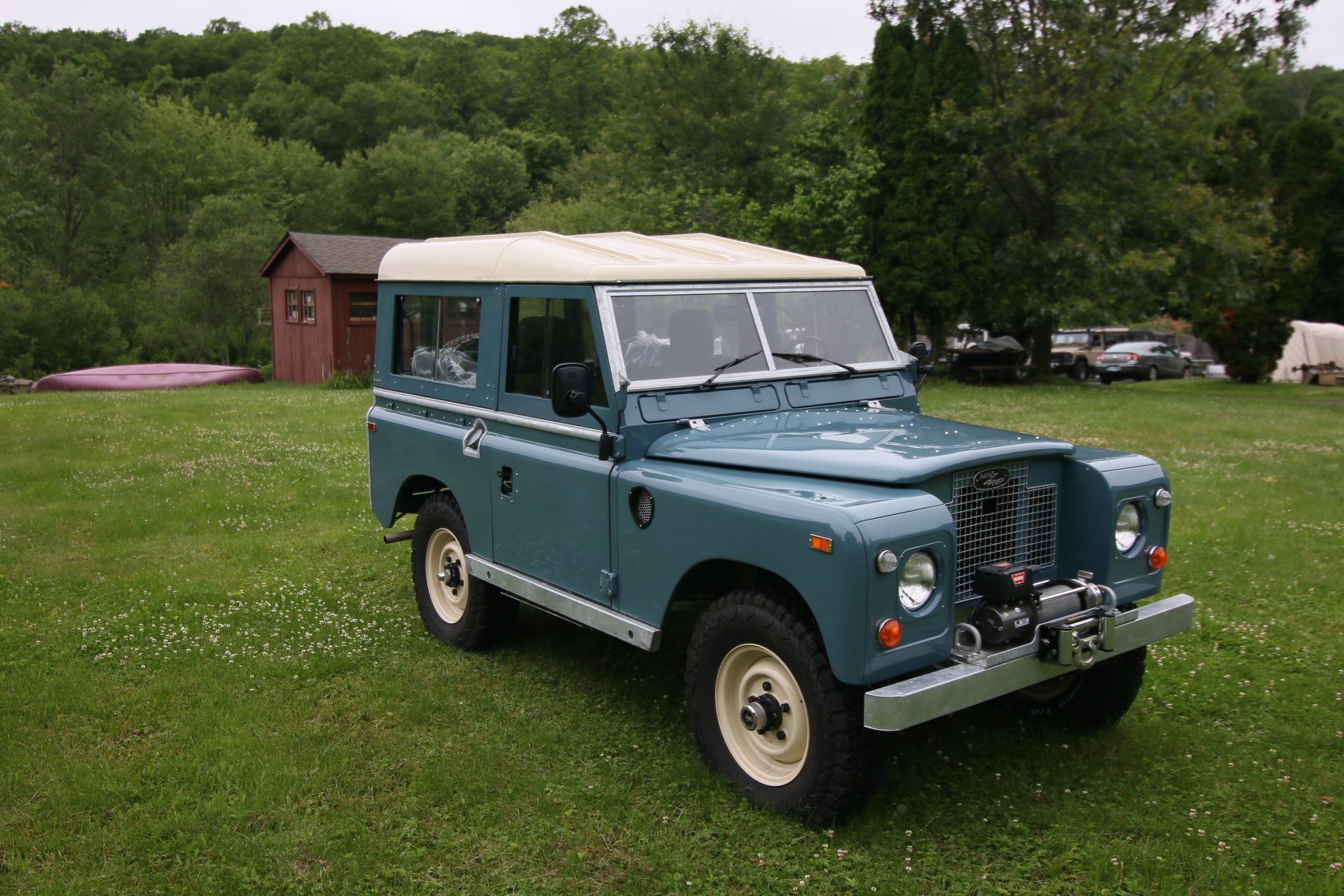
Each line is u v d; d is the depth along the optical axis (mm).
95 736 4746
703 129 34531
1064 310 24047
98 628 6215
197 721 4863
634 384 4512
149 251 53500
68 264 50094
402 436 6188
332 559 7867
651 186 34281
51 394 20391
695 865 3689
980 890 3541
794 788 3865
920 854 3754
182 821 3949
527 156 71625
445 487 6172
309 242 25500
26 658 5762
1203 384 28359
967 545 4020
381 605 6746
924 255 24812
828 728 3691
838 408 5020
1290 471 11273
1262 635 6004
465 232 60719
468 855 3768
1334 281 37062
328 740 4703
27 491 10062
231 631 6215
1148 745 4625
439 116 85188
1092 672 4656
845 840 3805
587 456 4711
